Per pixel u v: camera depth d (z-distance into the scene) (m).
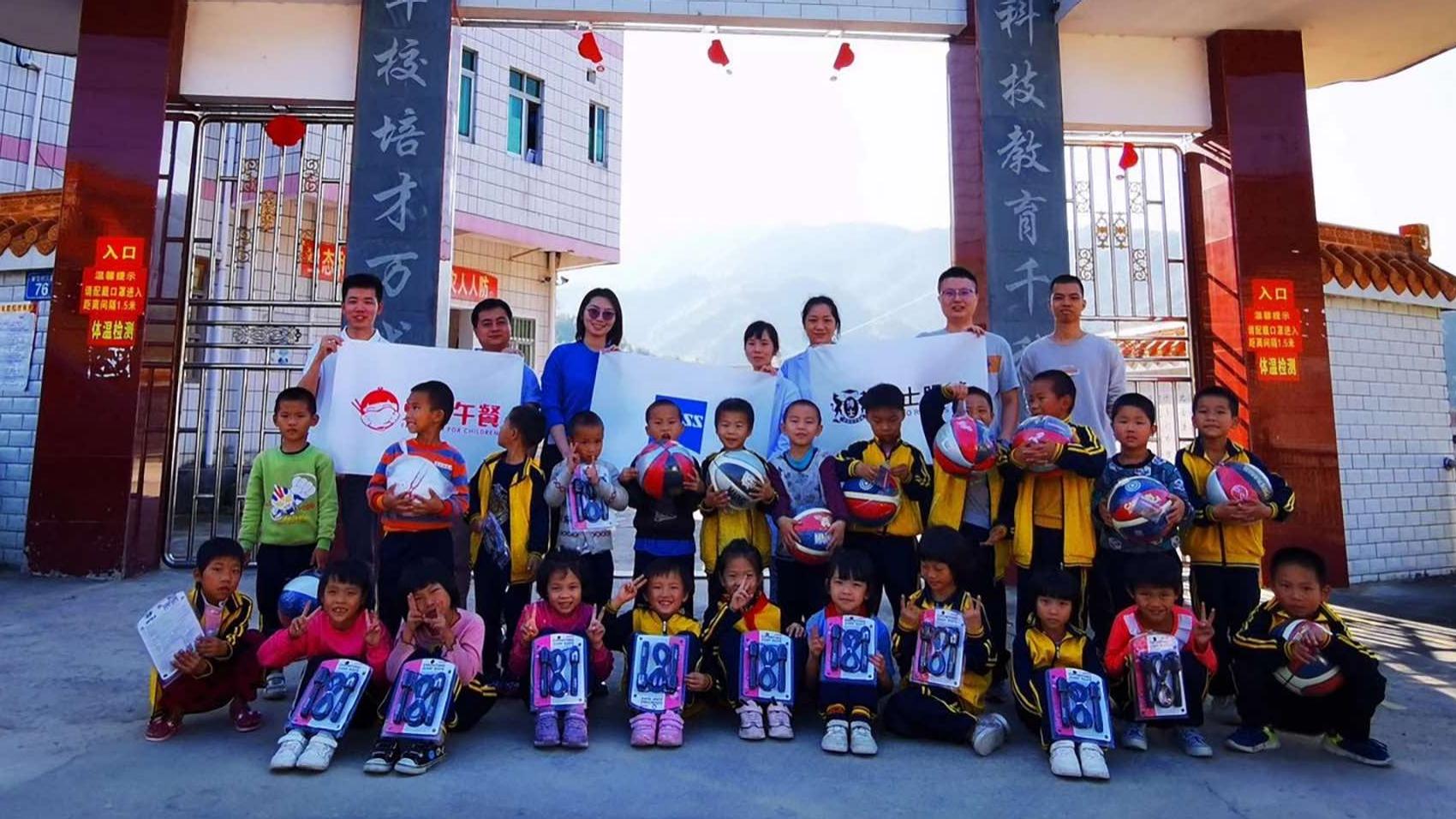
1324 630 2.70
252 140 8.66
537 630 2.96
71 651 3.70
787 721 2.87
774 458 3.47
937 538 2.96
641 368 3.81
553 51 11.22
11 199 6.02
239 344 5.65
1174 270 6.21
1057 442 3.06
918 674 2.89
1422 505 6.14
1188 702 2.76
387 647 2.84
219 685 2.87
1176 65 6.02
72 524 5.17
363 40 5.46
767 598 3.34
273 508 3.43
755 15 5.69
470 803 2.32
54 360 5.27
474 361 3.88
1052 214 5.64
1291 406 5.58
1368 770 2.64
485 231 10.28
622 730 2.93
